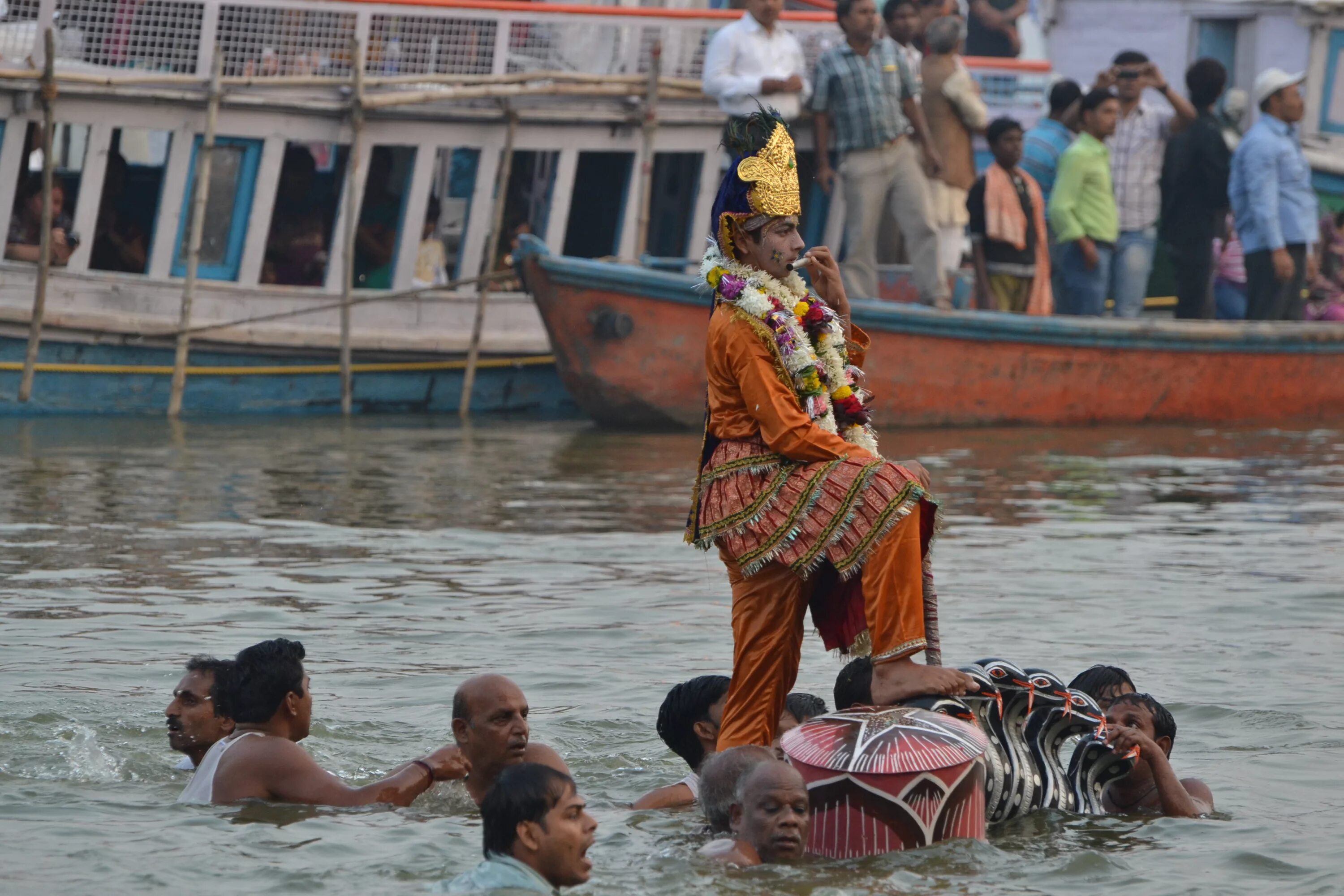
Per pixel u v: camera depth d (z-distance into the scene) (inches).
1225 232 3095.5
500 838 679.1
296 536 1635.1
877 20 2716.5
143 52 2588.6
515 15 2728.8
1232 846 745.6
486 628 1234.6
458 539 1628.9
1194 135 2898.6
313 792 816.9
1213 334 2824.8
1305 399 2977.4
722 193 790.5
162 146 2861.7
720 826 735.7
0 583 1380.4
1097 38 3506.4
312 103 2642.7
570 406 2945.4
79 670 1093.8
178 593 1352.1
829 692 1042.1
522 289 2610.7
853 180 2726.4
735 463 769.6
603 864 709.9
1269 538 1665.8
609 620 1268.5
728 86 2696.9
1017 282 2797.7
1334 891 689.0
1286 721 973.8
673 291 2598.4
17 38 2573.8
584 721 982.4
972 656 1140.5
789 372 764.6
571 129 2785.4
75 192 2731.3
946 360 2701.8
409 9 2682.1
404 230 2768.2
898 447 2475.4
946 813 716.0
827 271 805.9
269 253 2751.0
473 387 2864.2
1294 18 3257.9
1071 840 753.6
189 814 796.6
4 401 2603.3
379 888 685.9
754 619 776.3
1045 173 2930.6
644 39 2824.8
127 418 2628.0
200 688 868.6
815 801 714.8
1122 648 1165.7
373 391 2805.1
